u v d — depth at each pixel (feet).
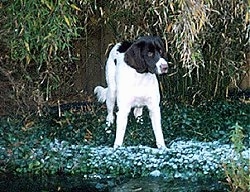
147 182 16.22
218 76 23.11
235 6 18.34
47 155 17.39
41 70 20.85
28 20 16.08
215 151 17.08
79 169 17.02
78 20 20.02
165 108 22.34
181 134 19.54
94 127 20.24
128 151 17.38
